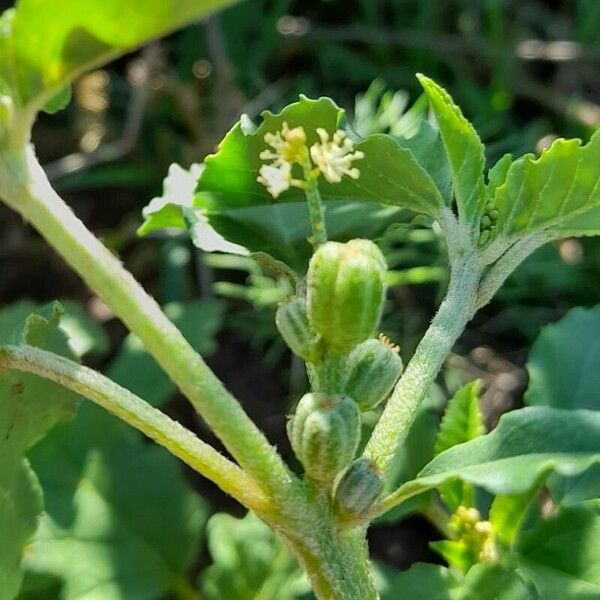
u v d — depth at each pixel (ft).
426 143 0.31
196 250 0.69
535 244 0.27
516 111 0.78
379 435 0.25
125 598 0.41
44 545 0.41
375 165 0.28
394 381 0.24
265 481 0.23
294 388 0.63
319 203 0.25
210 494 0.59
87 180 0.73
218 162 0.30
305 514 0.24
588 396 0.36
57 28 0.19
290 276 0.31
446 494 0.35
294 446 0.23
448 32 0.83
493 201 0.27
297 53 0.81
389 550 0.57
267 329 0.64
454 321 0.26
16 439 0.31
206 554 0.54
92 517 0.42
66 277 0.72
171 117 0.78
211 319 0.55
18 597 0.40
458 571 0.34
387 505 0.23
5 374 0.29
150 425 0.23
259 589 0.41
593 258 0.65
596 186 0.26
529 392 0.37
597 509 0.32
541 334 0.38
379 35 0.79
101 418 0.44
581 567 0.30
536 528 0.32
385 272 0.23
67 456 0.43
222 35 0.80
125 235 0.72
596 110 0.75
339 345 0.23
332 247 0.23
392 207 0.33
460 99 0.75
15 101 0.20
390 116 0.59
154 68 0.77
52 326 0.30
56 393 0.31
